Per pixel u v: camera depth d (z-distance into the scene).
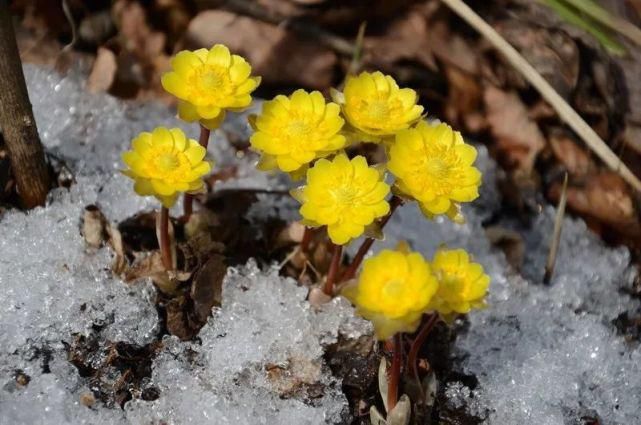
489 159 0.69
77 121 0.68
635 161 0.70
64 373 0.60
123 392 0.60
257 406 0.60
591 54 0.71
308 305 0.62
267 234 0.65
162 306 0.62
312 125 0.58
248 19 0.68
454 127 0.69
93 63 0.69
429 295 0.54
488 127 0.69
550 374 0.63
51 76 0.69
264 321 0.62
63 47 0.69
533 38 0.70
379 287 0.55
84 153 0.67
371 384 0.61
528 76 0.63
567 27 0.71
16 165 0.62
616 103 0.71
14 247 0.62
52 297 0.61
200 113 0.58
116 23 0.69
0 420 0.59
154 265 0.62
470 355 0.63
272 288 0.62
